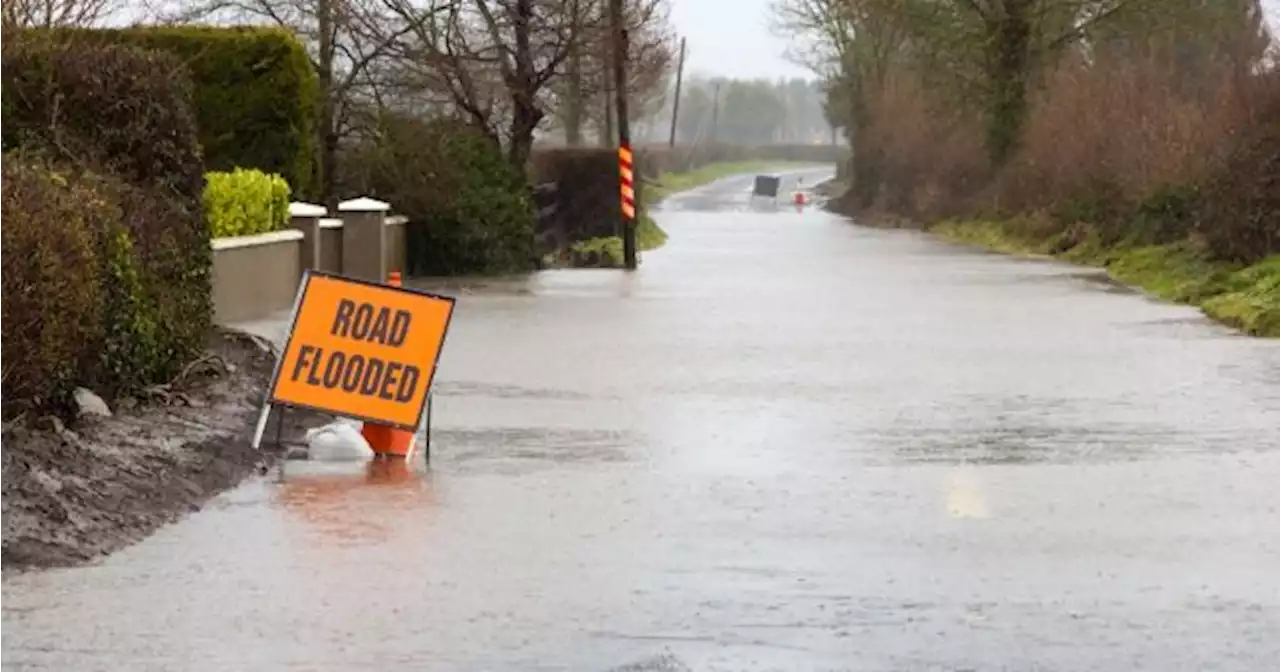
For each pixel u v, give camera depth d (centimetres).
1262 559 1872
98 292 2484
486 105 7456
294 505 2145
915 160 13588
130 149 3067
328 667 1455
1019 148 10825
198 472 2286
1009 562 1856
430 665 1462
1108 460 2512
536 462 2483
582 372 3572
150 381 2792
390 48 7019
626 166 7594
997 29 11062
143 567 1803
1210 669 1459
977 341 4256
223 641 1529
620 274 7025
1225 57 8919
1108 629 1582
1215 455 2553
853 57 16162
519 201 7175
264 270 4691
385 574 1784
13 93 3005
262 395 2967
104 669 1444
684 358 3847
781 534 2000
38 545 1848
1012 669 1459
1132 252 7325
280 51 5481
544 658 1486
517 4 7338
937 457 2544
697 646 1524
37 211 2242
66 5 4553
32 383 2264
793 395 3228
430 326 2512
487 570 1806
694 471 2419
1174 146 7462
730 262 7994
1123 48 10850
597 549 1911
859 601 1683
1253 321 4491
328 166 6750
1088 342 4234
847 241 10381
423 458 2511
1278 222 5778
